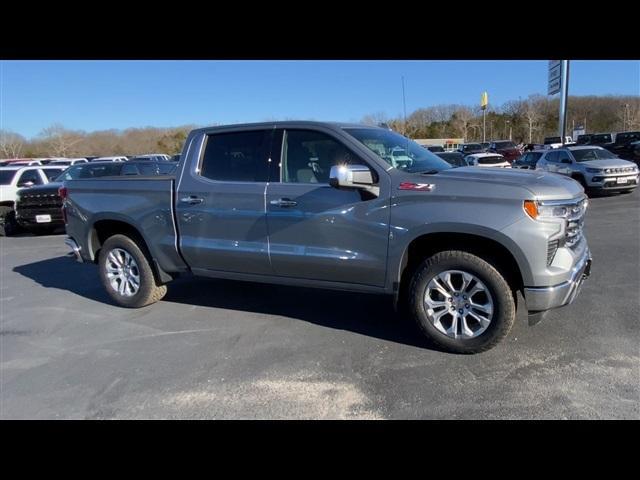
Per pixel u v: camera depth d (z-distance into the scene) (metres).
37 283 6.55
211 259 4.45
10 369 3.73
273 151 4.12
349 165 3.73
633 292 4.82
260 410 2.96
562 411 2.78
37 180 12.70
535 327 3.98
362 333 4.11
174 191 4.55
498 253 3.48
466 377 3.23
